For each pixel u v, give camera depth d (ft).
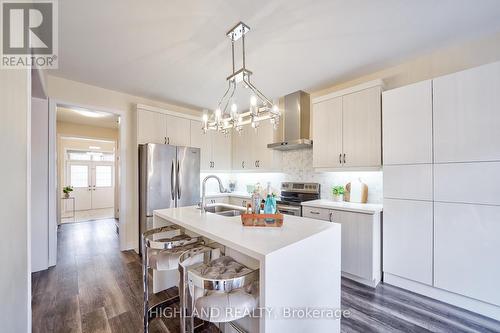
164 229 6.65
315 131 10.38
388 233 7.75
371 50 7.58
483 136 6.03
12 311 2.93
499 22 6.17
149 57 7.95
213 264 4.71
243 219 5.15
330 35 6.72
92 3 5.30
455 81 6.49
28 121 3.82
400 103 7.56
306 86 10.77
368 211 7.77
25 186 3.60
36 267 8.89
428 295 7.00
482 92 6.06
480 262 6.03
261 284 3.41
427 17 5.96
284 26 6.27
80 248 11.79
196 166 12.84
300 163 12.28
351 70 9.06
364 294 7.22
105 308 6.47
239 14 5.77
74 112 15.01
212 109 14.42
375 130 8.44
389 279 7.82
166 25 6.18
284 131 11.96
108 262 9.89
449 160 6.55
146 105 11.75
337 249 5.10
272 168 12.74
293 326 3.89
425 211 6.97
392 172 7.69
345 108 9.32
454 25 6.31
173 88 10.92
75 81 10.10
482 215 6.02
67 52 7.58
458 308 6.41
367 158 8.63
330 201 10.18
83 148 25.17
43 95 8.78
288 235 4.39
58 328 5.63
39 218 9.02
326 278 4.74
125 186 11.55
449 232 6.53
